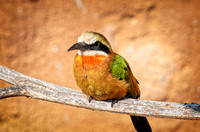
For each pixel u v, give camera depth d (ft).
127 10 71.10
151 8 70.54
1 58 65.10
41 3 73.46
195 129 57.31
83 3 73.36
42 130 58.29
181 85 60.75
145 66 63.05
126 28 68.28
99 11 71.97
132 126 58.13
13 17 70.85
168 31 66.80
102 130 57.88
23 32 68.95
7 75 34.55
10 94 33.04
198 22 67.31
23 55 65.98
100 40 31.60
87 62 31.12
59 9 72.74
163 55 63.82
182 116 31.94
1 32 68.39
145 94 60.34
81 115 59.82
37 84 33.91
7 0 73.46
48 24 70.33
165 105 32.42
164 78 61.57
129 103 33.14
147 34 66.80
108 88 31.86
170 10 69.87
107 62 31.48
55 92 33.78
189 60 63.05
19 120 59.26
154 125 58.49
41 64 65.16
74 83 62.49
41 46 67.26
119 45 65.87
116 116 59.57
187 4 70.64
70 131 57.98
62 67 64.69
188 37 65.67
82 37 31.94
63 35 68.59
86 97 33.83
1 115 59.52
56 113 60.03
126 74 33.42
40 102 61.16
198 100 58.85
